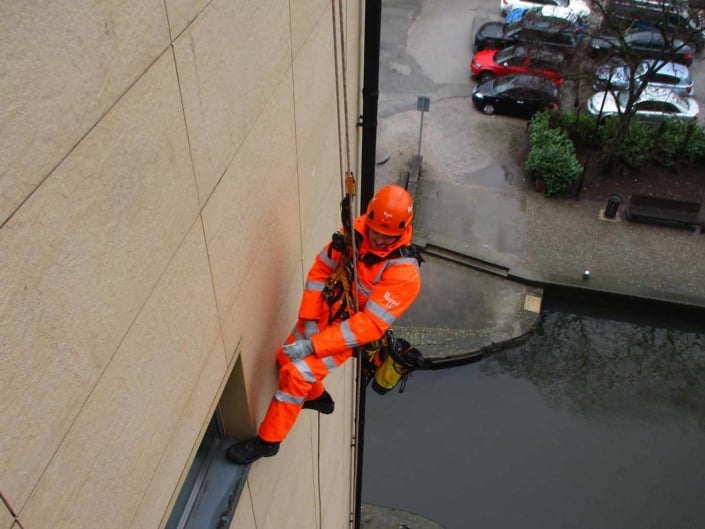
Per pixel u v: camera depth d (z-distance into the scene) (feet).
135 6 5.86
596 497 41.68
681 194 58.59
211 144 7.91
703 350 48.96
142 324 6.80
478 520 40.57
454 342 46.14
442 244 52.21
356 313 11.17
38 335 5.06
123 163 5.98
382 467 42.93
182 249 7.52
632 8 52.80
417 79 70.90
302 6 11.06
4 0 4.31
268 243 10.98
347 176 10.49
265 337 11.67
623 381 47.16
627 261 51.75
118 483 6.79
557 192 57.21
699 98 69.21
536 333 49.01
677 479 42.70
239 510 11.54
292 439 14.90
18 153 4.59
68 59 5.02
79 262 5.48
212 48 7.57
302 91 11.73
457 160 61.26
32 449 5.18
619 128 56.80
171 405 7.88
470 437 44.27
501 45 71.10
